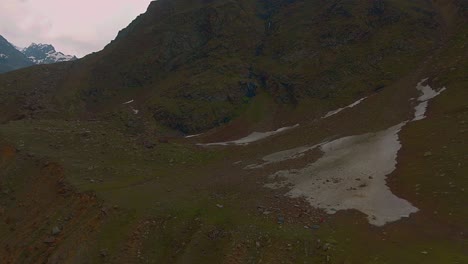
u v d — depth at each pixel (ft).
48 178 156.76
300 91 307.78
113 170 168.86
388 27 333.42
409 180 128.88
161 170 179.63
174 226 118.52
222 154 208.23
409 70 279.69
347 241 97.66
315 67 327.67
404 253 87.51
